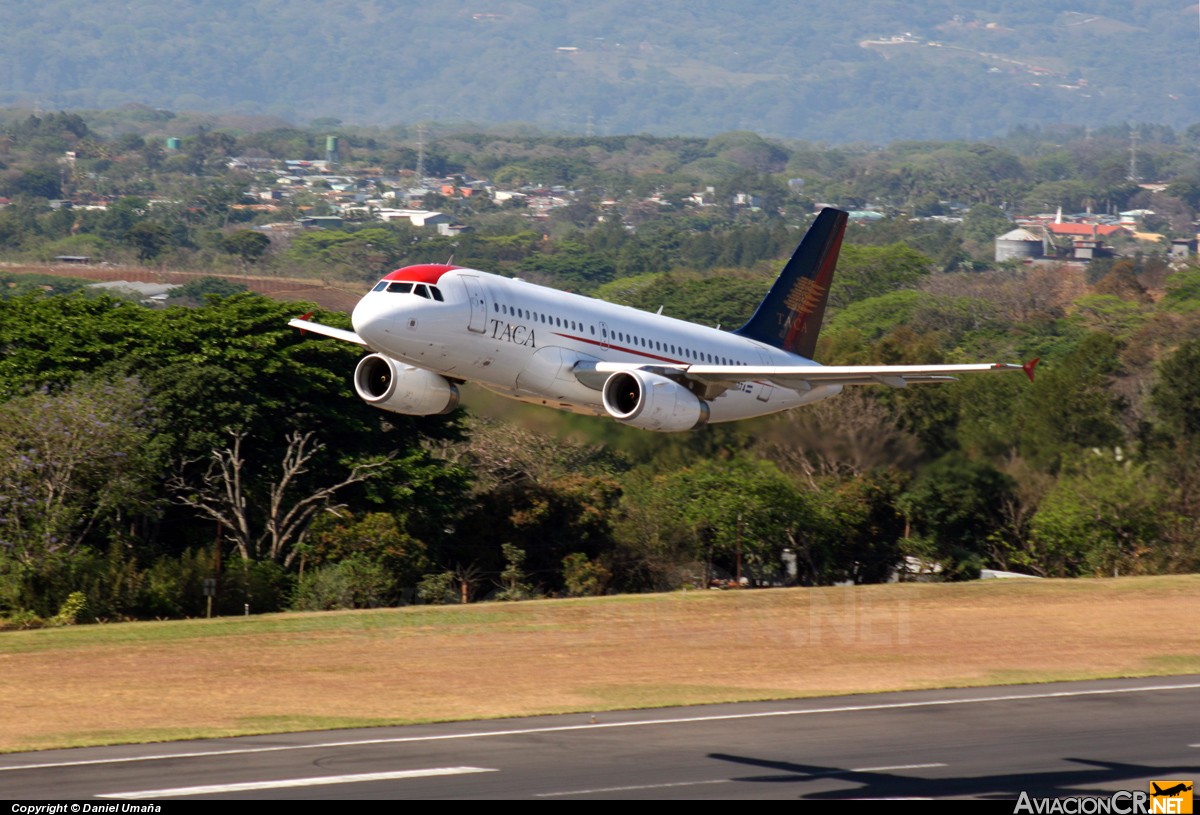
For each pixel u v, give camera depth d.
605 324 152.25
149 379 178.75
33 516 154.88
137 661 97.44
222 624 114.50
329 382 187.12
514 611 122.44
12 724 77.44
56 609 147.25
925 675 95.62
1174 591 138.12
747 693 88.38
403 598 167.88
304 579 162.50
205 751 71.00
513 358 142.88
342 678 92.31
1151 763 70.44
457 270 141.12
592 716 80.25
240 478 180.00
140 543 167.12
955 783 66.25
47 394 174.38
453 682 91.25
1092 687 90.88
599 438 178.88
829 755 71.25
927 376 149.88
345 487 185.50
